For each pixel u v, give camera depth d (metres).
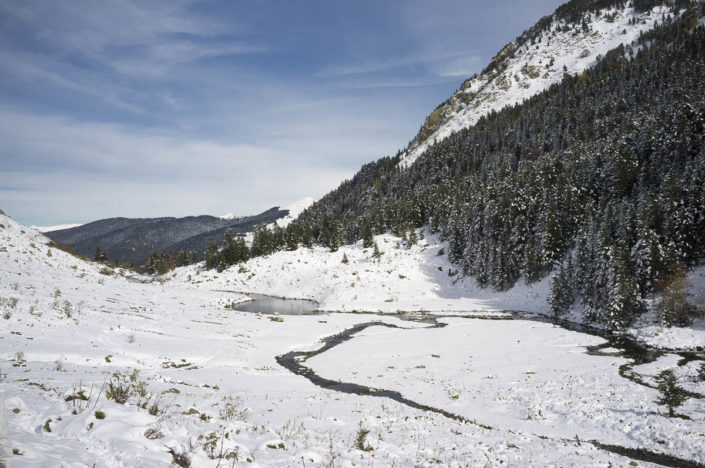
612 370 25.59
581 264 53.97
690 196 50.56
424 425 14.39
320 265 91.88
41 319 25.00
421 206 113.38
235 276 93.88
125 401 9.13
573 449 13.18
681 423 15.94
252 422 11.07
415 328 46.09
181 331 32.47
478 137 176.25
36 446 4.93
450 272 80.19
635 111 117.00
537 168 88.81
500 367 27.41
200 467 5.62
